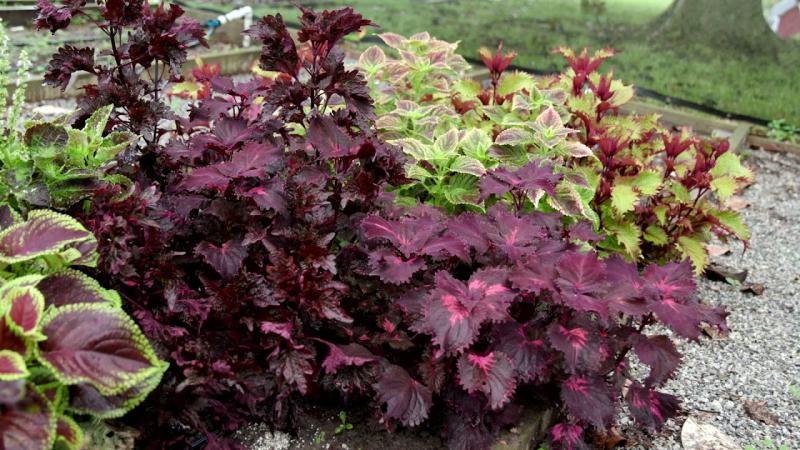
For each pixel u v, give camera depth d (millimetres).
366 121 828
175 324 708
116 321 571
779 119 2289
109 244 660
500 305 654
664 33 2572
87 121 762
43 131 706
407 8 2953
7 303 548
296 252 717
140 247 696
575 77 1292
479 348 713
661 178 1107
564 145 1063
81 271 683
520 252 734
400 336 729
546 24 2699
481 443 696
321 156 779
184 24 878
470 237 751
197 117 894
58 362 540
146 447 662
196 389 653
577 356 650
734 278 1254
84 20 2725
